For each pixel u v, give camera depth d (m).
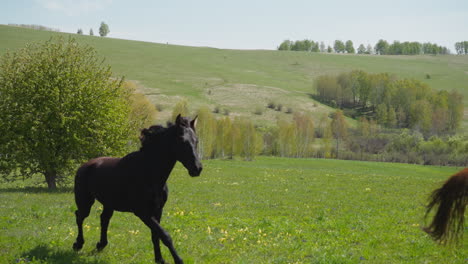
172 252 7.41
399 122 133.50
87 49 25.03
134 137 26.16
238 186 28.17
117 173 8.38
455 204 6.54
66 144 23.11
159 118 107.25
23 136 22.36
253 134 75.06
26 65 23.42
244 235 11.59
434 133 116.44
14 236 10.20
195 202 19.70
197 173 7.58
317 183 31.42
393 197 23.53
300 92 164.50
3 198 18.66
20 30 193.00
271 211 17.36
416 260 9.45
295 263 8.79
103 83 24.75
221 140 75.69
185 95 139.38
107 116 23.73
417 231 12.80
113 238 10.59
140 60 196.12
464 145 76.00
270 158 78.12
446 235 6.66
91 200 9.27
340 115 99.06
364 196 23.78
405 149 84.31
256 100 143.62
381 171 59.00
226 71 194.12
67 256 8.68
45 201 18.08
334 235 12.12
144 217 7.93
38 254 8.71
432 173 58.88
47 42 24.55
